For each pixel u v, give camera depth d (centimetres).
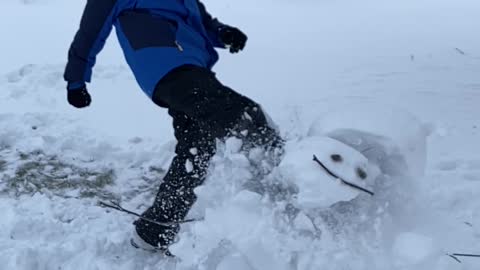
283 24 939
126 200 341
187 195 254
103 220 305
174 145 404
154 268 263
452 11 1105
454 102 486
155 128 439
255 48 724
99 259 268
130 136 424
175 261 264
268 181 221
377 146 228
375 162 230
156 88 244
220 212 218
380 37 807
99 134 423
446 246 260
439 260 216
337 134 231
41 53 675
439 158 367
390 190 225
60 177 362
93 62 266
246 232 211
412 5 1216
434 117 446
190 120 260
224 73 596
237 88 539
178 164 257
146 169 382
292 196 213
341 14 1083
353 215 217
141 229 265
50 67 564
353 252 212
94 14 255
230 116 226
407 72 592
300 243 211
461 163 361
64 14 977
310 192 204
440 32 844
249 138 226
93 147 395
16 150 391
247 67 621
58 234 288
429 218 243
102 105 484
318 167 205
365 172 210
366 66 621
